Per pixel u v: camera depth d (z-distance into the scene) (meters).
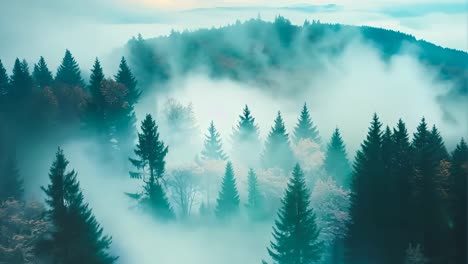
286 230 44.56
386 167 52.47
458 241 45.03
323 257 53.16
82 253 43.16
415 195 48.09
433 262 44.34
